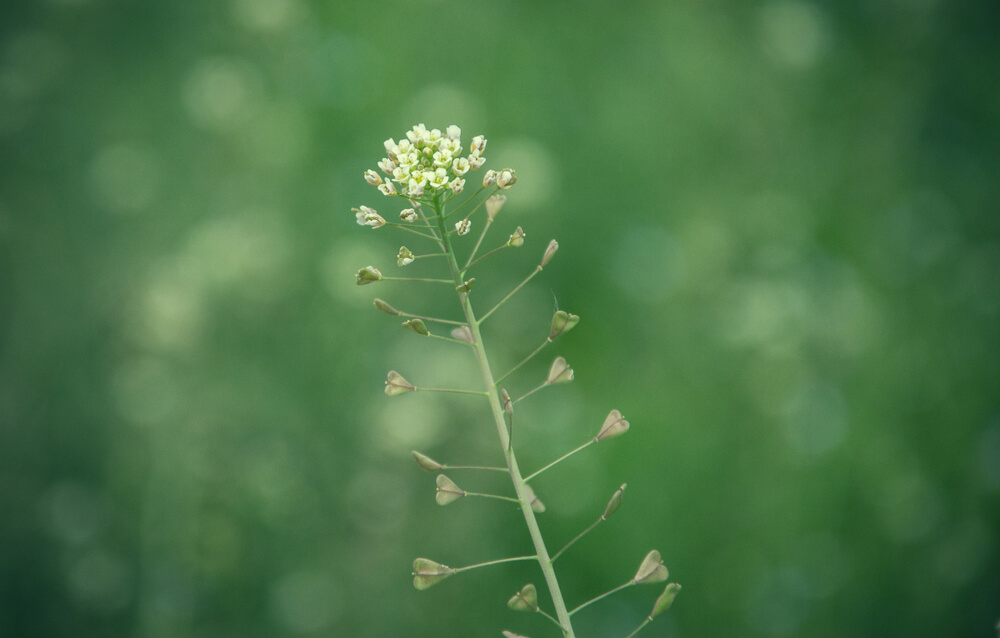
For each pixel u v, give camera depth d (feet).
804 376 2.25
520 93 2.58
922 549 2.06
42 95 2.43
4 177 2.31
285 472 2.02
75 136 2.41
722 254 2.47
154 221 2.33
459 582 1.94
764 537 2.04
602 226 2.46
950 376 2.29
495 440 2.12
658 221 2.50
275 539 1.97
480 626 1.92
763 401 2.21
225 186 2.35
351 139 2.44
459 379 2.12
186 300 2.08
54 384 2.13
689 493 2.08
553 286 2.39
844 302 2.38
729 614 1.98
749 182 2.62
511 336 2.32
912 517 2.09
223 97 2.33
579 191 2.49
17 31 2.47
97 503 2.01
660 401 2.24
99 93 2.47
